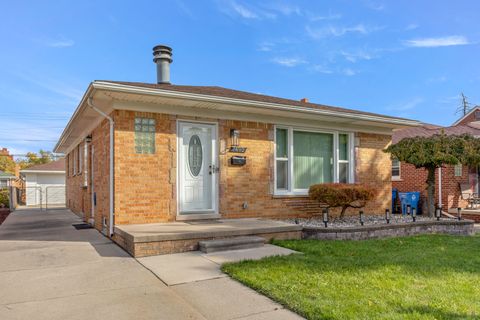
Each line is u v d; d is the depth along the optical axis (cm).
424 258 595
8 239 763
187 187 838
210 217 852
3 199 1738
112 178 749
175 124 820
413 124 1131
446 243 771
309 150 1045
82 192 1232
